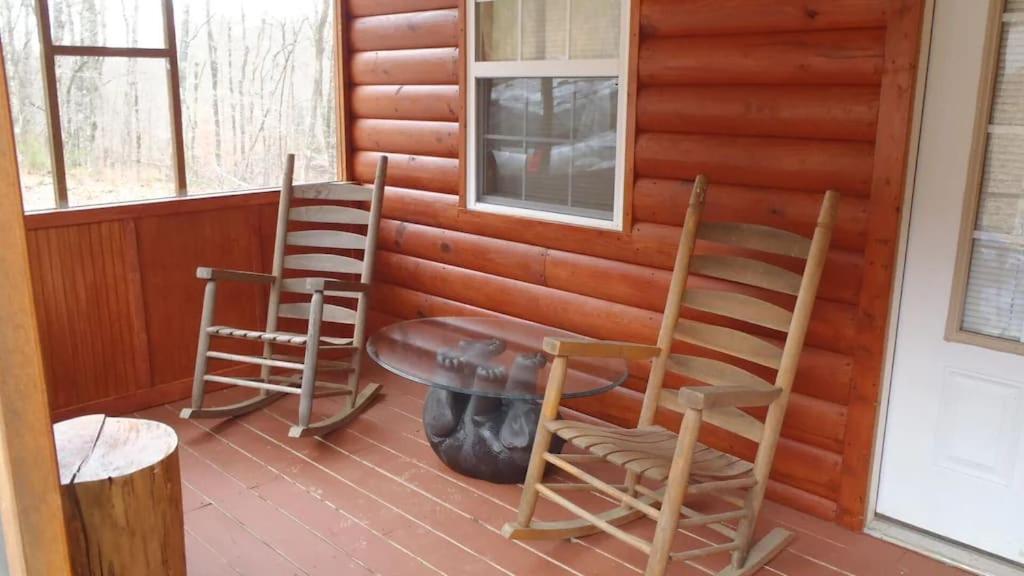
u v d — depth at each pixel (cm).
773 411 252
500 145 383
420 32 404
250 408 372
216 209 397
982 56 242
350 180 459
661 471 230
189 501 294
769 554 263
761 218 292
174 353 392
